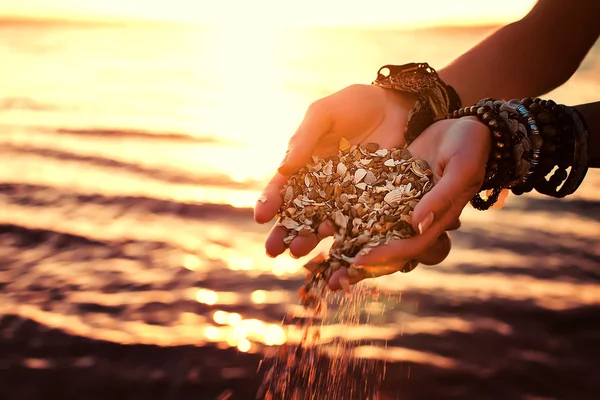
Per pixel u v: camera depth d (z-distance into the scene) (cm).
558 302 204
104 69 1138
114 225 291
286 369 142
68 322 196
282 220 89
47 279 229
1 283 225
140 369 171
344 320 169
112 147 484
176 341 183
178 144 507
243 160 450
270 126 605
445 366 167
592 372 166
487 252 249
